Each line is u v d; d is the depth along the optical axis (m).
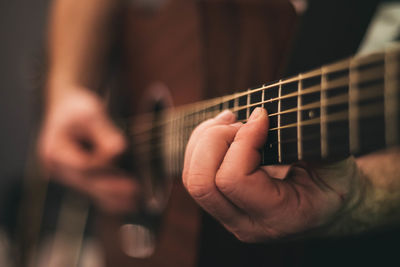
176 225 0.60
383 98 0.29
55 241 1.00
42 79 0.97
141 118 0.76
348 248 0.53
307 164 0.39
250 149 0.36
